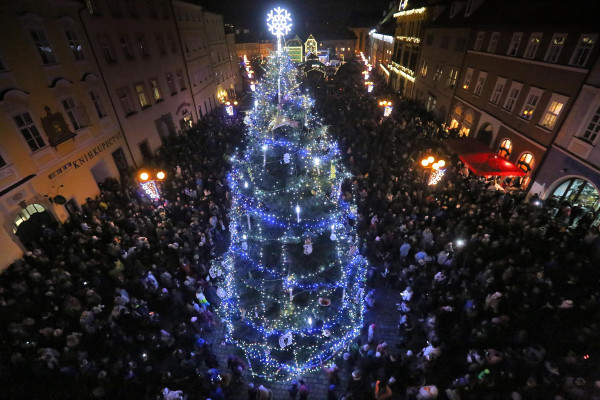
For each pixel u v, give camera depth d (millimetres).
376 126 26094
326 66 57281
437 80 31234
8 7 12883
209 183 18219
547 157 16625
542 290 10703
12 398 8438
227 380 9180
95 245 13000
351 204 15266
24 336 9359
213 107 37594
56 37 15305
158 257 12805
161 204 16375
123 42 20672
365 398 9078
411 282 12227
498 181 18359
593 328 9383
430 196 16125
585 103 14367
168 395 8305
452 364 9656
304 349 10336
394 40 47625
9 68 12906
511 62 19625
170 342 9742
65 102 15836
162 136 25172
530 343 9570
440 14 31750
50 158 14656
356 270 11789
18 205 13070
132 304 10562
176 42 27922
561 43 15742
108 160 18922
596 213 14195
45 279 11414
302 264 9359
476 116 23875
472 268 12328
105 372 8617
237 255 10664
